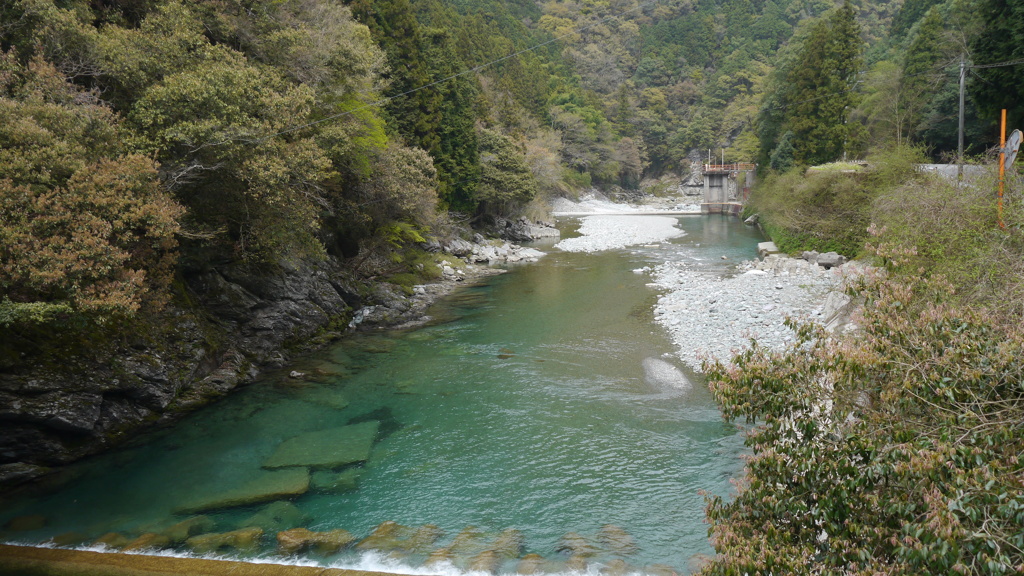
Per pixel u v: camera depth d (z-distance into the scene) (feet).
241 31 69.51
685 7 529.86
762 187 185.37
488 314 88.17
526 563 31.91
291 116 59.52
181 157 53.47
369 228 99.81
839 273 26.30
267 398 57.21
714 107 420.77
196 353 57.11
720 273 113.29
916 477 16.34
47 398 43.09
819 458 19.11
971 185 50.03
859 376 19.72
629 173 392.88
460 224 153.48
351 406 54.90
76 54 50.65
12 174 37.17
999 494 14.53
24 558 33.04
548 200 287.89
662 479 40.32
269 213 60.59
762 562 17.40
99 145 44.24
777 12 488.85
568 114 323.37
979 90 87.40
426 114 137.49
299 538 34.73
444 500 38.68
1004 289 29.32
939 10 187.93
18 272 35.73
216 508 38.34
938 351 19.34
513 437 47.42
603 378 59.57
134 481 42.01
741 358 22.90
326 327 76.89
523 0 496.64
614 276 116.06
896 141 146.10
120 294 40.04
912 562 15.21
